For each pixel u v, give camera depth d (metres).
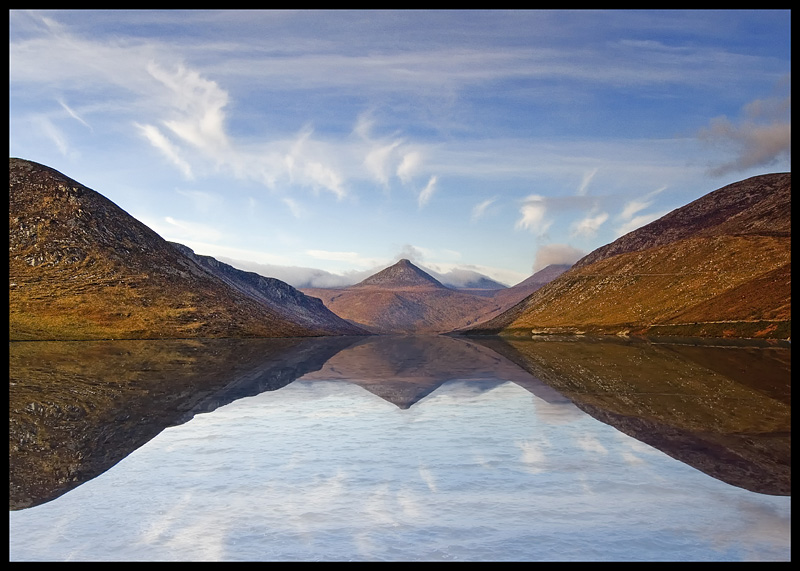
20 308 132.62
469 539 13.62
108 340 119.50
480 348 101.56
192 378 47.00
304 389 40.31
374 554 12.75
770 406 31.89
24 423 26.73
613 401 34.25
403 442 23.64
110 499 16.52
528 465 20.06
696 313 139.62
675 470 19.41
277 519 14.93
